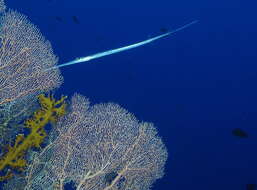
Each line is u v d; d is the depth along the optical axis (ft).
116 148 17.63
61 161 16.80
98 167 17.21
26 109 17.95
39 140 14.06
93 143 17.57
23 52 17.42
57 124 17.29
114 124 18.08
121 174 17.46
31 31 17.85
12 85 17.01
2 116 16.78
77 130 17.63
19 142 15.37
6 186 15.10
